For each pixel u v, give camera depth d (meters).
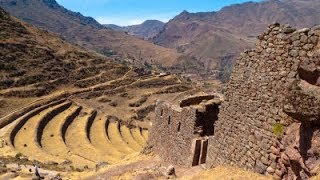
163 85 188.38
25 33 197.62
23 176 39.56
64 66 181.75
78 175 36.25
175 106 29.44
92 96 161.62
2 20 195.50
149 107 160.88
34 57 175.62
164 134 30.91
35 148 91.50
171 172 21.98
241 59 16.78
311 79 12.34
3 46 171.00
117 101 162.00
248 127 15.84
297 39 13.38
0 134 102.56
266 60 14.96
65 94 155.88
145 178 22.02
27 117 119.25
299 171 12.59
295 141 12.77
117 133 123.19
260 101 15.12
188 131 26.47
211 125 26.45
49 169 52.00
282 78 13.98
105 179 26.16
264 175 14.62
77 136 110.19
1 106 129.62
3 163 55.28
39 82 158.00
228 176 15.76
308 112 11.83
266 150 14.59
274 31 14.62
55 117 128.00
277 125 14.04
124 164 32.50
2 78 149.25
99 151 94.31
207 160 19.55
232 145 17.02
